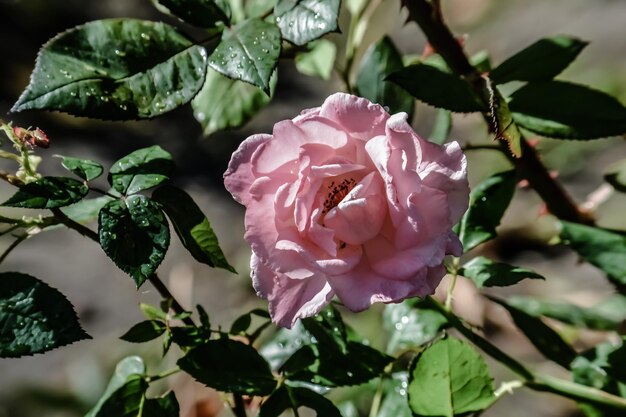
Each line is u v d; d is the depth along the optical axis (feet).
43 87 1.40
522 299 1.95
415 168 1.35
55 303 1.37
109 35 1.45
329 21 1.44
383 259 1.37
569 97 1.64
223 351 1.53
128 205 1.42
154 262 1.39
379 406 1.67
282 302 1.38
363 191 1.36
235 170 1.40
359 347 1.61
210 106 1.90
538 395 2.56
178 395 2.33
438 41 1.70
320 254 1.37
